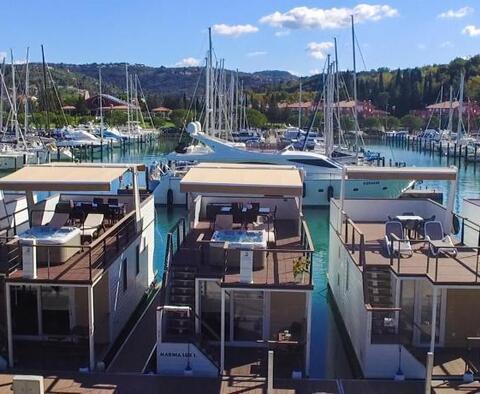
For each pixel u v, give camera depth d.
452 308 15.98
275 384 14.27
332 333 19.50
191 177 17.69
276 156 44.25
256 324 16.27
